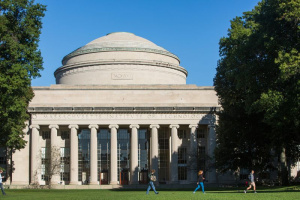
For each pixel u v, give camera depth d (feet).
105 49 393.09
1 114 203.21
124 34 428.97
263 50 207.92
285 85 200.85
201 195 157.79
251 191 196.85
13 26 205.67
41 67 214.07
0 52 201.98
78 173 347.77
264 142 253.65
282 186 231.09
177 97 358.43
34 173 332.80
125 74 383.45
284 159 248.73
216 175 343.26
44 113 340.18
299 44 193.88
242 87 227.61
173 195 159.12
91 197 156.87
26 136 344.90
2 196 170.60
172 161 340.39
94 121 340.39
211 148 342.23
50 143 349.41
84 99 354.54
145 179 345.72
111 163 336.70
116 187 315.99
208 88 360.69
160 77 392.27
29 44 211.00
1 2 199.52
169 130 353.51
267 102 196.44
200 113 346.95
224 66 265.75
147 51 398.21
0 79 191.62
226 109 267.39
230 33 251.19
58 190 257.55
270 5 203.00
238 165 269.44
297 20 190.49
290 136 227.61
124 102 355.56
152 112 343.46
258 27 211.41
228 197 145.18
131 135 341.62
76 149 339.36
